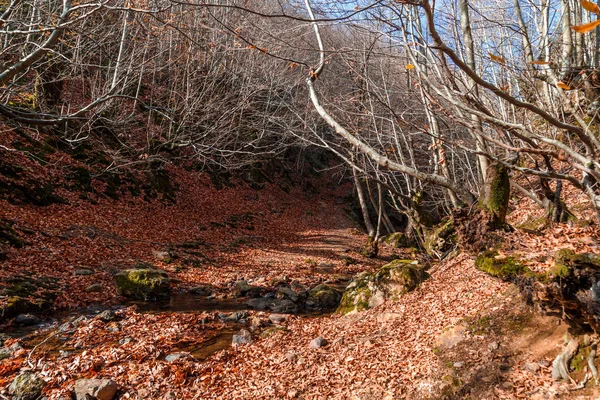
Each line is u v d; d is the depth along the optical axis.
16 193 12.39
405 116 9.18
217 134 16.84
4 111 5.07
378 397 4.87
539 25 6.48
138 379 5.68
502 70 5.21
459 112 4.18
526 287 4.42
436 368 5.14
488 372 4.70
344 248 18.48
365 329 7.25
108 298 9.22
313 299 10.14
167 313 8.76
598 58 7.40
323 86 11.06
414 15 4.12
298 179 29.62
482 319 5.68
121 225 14.31
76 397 5.14
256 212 22.14
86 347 6.69
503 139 4.39
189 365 6.17
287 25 6.39
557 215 5.43
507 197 4.82
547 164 2.99
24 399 5.05
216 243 15.92
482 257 4.65
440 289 7.81
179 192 19.52
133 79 10.71
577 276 3.82
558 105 4.78
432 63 3.71
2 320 7.31
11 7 4.63
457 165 11.90
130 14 9.58
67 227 12.33
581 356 4.28
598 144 2.39
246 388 5.48
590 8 1.27
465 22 4.82
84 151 16.45
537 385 4.28
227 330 7.97
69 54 11.33
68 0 6.03
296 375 5.76
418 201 10.81
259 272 13.09
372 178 10.28
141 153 17.75
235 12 8.84
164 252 12.81
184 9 8.62
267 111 17.95
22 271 9.19
